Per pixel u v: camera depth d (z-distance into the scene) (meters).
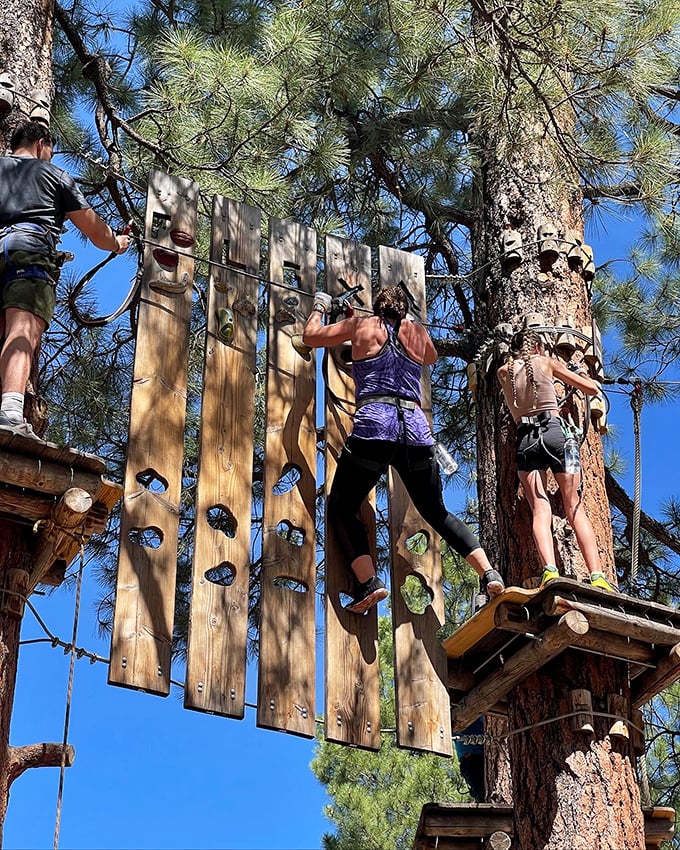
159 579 5.18
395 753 12.17
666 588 10.30
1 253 4.85
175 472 5.40
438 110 9.01
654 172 7.31
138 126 7.73
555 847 5.53
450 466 5.69
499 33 6.76
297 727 5.32
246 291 5.95
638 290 10.62
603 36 6.72
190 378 9.12
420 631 5.80
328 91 8.59
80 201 5.12
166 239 5.79
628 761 5.75
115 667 4.93
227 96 7.34
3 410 4.56
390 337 5.75
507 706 6.14
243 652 5.29
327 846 11.80
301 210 9.19
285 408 5.84
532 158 7.34
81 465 4.55
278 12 8.35
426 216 9.47
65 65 9.38
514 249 7.05
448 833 6.41
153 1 9.41
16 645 4.53
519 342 6.73
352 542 5.64
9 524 4.65
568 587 5.44
